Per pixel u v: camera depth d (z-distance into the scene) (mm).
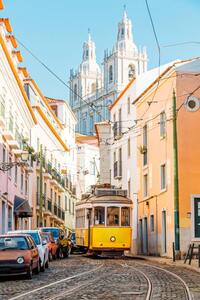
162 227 36406
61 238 38875
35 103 50875
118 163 50500
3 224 35062
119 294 14461
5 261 19234
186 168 33719
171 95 34938
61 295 14391
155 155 38562
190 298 13523
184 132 34031
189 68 34500
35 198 50031
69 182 71750
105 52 134125
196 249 32250
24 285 17438
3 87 33344
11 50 39031
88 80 150875
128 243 36219
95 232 36312
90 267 26234
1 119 31797
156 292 14953
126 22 133875
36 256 21312
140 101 42594
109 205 36562
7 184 36188
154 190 38594
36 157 46125
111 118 55469
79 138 92375
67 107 71125
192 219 33188
